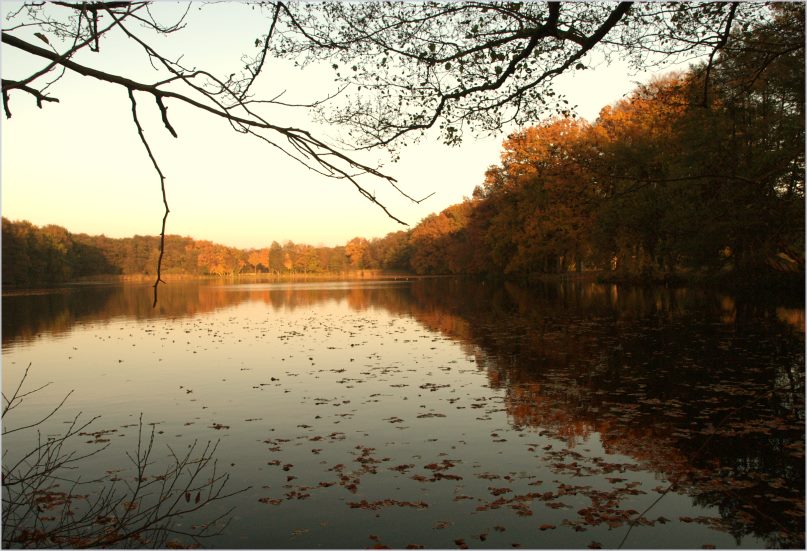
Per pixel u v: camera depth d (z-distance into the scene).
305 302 41.56
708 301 25.14
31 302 44.84
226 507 6.13
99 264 105.56
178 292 60.84
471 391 11.06
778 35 9.86
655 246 35.72
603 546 5.15
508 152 47.09
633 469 6.82
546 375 12.18
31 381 13.48
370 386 11.86
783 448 7.36
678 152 28.11
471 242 65.50
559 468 6.92
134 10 2.37
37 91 2.39
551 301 30.98
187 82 2.46
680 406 9.36
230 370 14.31
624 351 14.41
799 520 5.49
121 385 12.84
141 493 6.56
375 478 6.83
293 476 6.98
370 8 5.17
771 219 22.36
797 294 23.36
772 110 21.70
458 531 5.49
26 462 7.71
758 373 11.38
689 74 12.33
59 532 5.15
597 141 30.55
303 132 2.41
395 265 120.69
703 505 5.86
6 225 74.19
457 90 5.68
